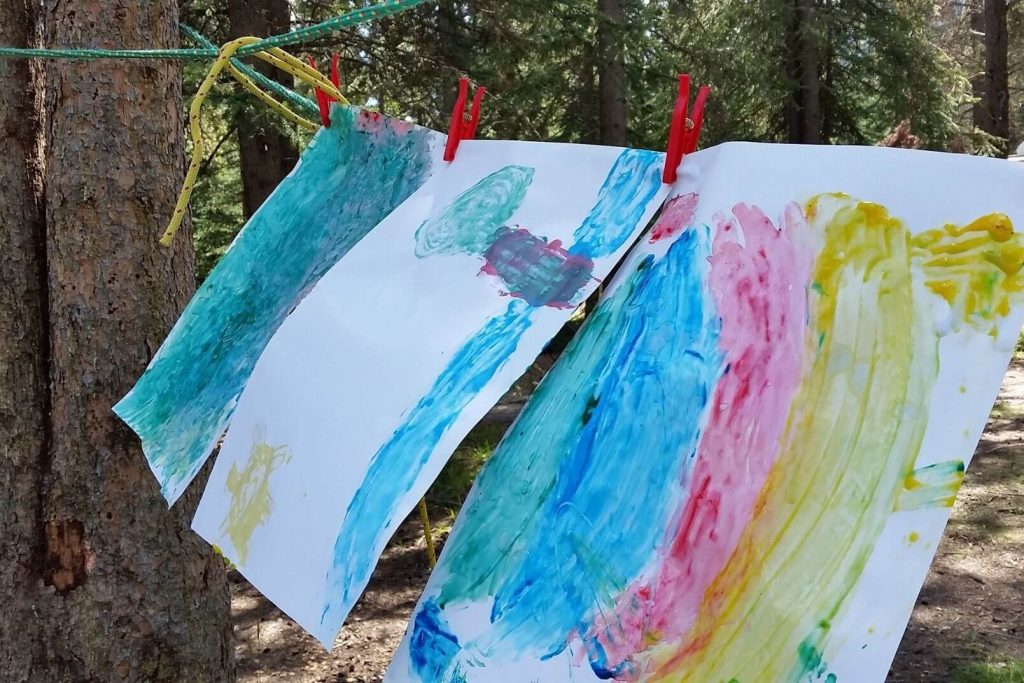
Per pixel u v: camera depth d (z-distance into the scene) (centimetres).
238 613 454
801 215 89
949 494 73
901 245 84
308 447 108
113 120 220
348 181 161
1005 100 1398
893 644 70
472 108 141
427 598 94
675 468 83
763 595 75
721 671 75
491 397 95
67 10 217
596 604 82
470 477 599
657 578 80
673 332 90
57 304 223
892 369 80
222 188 908
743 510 79
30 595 222
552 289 105
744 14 1065
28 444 226
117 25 219
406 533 542
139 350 223
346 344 115
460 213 125
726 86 1021
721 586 77
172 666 226
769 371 84
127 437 222
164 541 226
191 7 674
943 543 520
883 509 75
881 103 1148
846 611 72
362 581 87
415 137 148
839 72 1138
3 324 226
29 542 223
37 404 229
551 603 85
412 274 120
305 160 174
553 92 916
